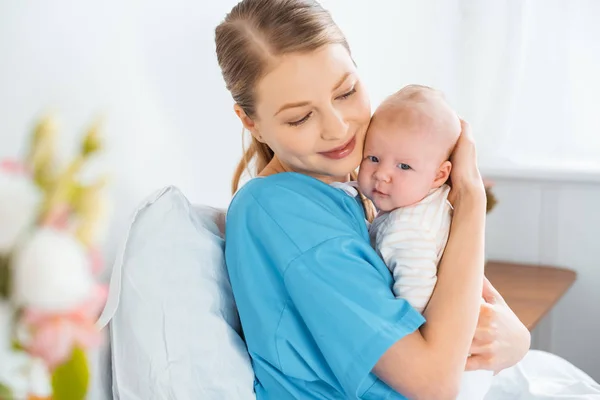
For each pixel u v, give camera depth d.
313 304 1.03
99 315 1.03
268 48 1.07
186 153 1.35
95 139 0.61
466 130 1.18
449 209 1.17
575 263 2.17
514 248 2.24
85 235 0.57
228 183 1.51
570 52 2.13
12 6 0.95
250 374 1.11
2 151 0.92
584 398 1.35
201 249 1.10
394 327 1.01
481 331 1.17
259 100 1.11
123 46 1.17
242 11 1.12
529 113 2.18
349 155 1.13
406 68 2.19
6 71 0.93
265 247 1.09
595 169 2.07
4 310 0.52
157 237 1.04
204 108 1.41
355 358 1.00
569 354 2.21
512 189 2.21
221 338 1.07
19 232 0.53
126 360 1.01
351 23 1.85
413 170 1.10
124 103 1.17
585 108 2.15
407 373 1.00
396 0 2.08
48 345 0.53
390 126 1.11
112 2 1.14
